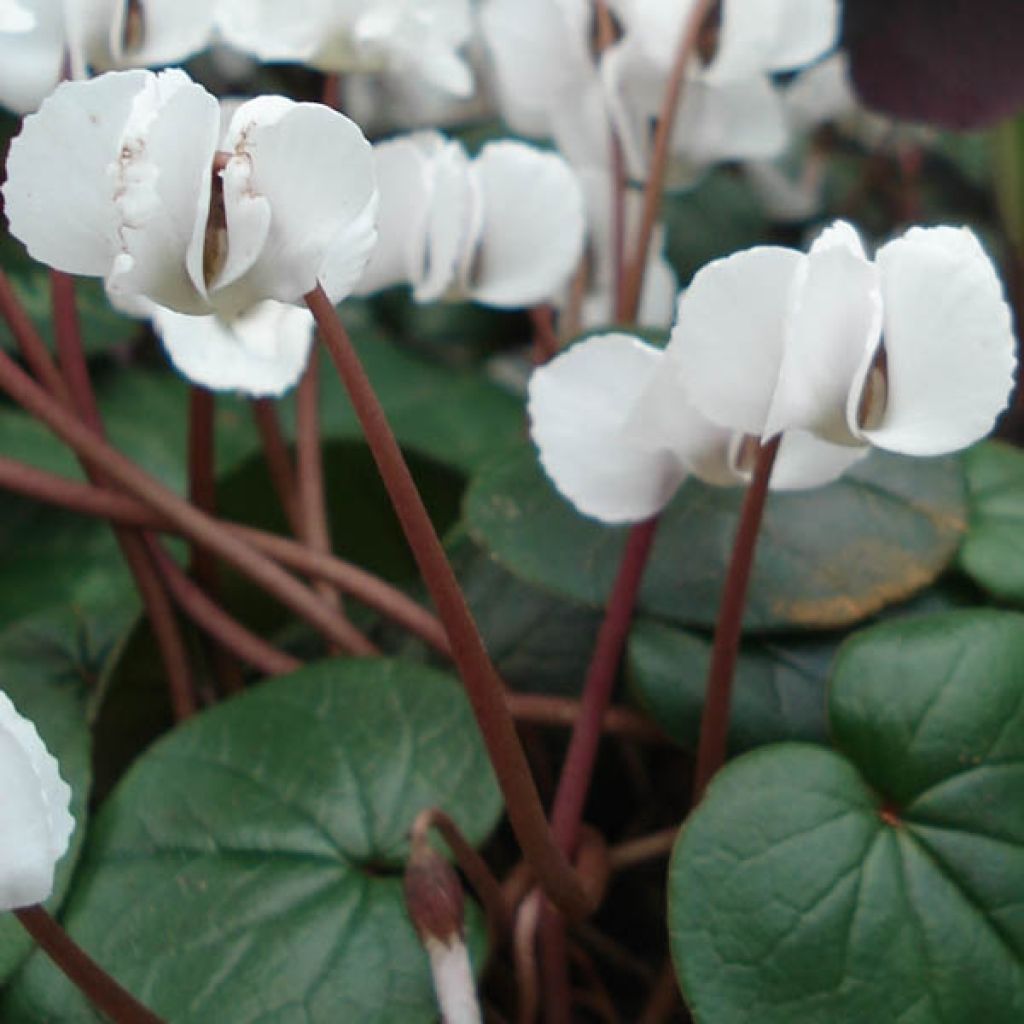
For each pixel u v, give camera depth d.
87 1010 0.26
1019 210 0.40
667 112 0.31
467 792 0.27
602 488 0.27
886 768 0.26
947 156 0.60
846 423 0.25
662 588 0.28
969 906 0.26
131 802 0.27
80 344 0.30
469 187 0.30
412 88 0.49
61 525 0.35
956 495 0.29
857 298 0.24
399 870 0.27
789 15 0.31
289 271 0.23
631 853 0.28
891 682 0.26
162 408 0.41
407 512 0.24
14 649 0.31
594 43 0.32
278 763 0.28
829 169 0.56
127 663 0.30
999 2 0.37
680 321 0.24
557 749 0.31
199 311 0.24
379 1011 0.26
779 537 0.29
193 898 0.27
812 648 0.29
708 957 0.25
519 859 0.30
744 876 0.25
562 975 0.27
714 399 0.25
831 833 0.26
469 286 0.31
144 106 0.23
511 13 0.33
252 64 0.50
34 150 0.23
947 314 0.24
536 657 0.30
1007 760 0.26
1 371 0.29
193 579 0.31
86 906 0.27
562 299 0.35
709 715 0.27
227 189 0.23
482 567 0.31
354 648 0.30
